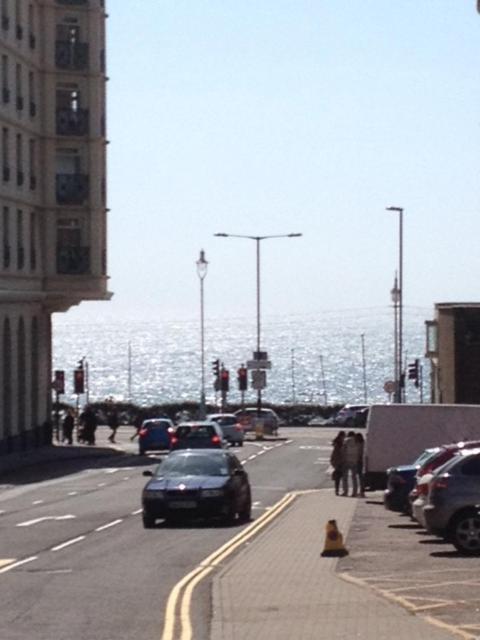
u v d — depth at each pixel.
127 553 26.86
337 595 19.73
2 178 67.12
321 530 31.38
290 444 74.75
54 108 73.19
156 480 33.28
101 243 74.44
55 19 73.06
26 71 70.62
